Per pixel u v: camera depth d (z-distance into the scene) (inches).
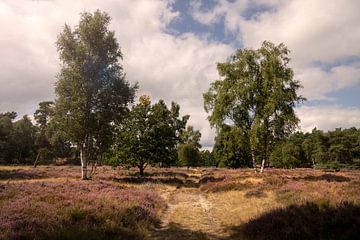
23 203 550.0
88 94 1285.7
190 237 486.6
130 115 1505.9
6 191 687.1
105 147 1407.5
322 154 3959.2
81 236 405.4
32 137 3535.9
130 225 500.4
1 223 421.4
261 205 677.3
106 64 1348.4
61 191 706.8
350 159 3932.1
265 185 979.9
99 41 1323.8
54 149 3336.6
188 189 1188.5
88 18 1353.3
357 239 372.8
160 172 2113.7
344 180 1117.7
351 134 4498.0
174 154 1640.0
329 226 424.8
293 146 3690.9
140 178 1470.2
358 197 603.8
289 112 1405.0
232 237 488.4
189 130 3526.1
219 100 1493.6
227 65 1512.1
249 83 1432.1
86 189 780.0
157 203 746.2
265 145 1482.5
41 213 477.4
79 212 488.1
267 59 1433.3
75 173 1660.9
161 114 1599.4
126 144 1542.8
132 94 1378.0
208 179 1448.1
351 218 422.0
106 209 532.1
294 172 1790.1
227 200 850.1
